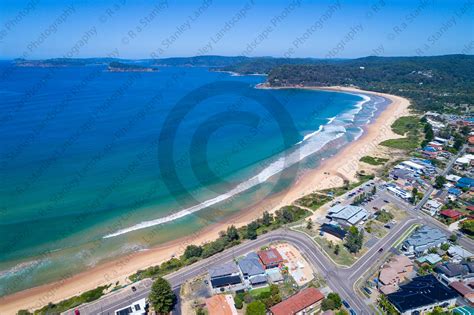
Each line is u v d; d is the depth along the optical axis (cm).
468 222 8594
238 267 7212
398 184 11475
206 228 9338
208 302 6194
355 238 7800
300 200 10700
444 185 11212
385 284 6600
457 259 7450
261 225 9206
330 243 8138
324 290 6588
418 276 6850
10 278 7419
